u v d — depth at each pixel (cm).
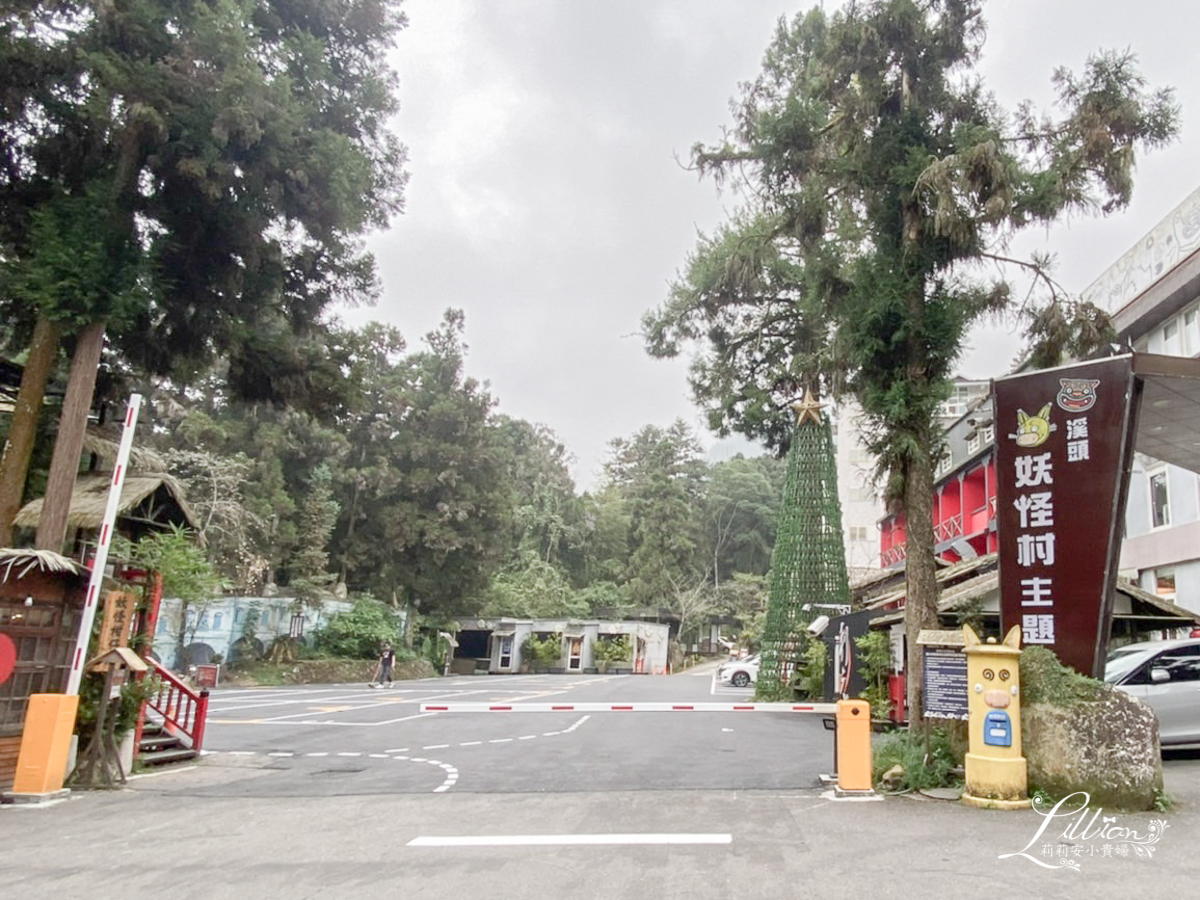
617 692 2727
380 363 4466
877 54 981
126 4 970
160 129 956
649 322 2500
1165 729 1059
